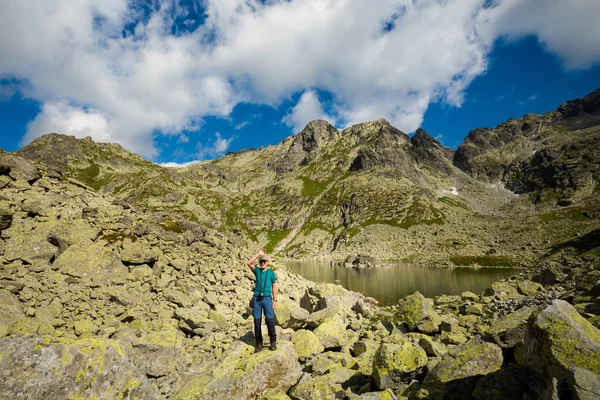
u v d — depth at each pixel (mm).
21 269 13461
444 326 14492
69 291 13555
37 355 6516
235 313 17500
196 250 24312
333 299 21969
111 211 22453
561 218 127500
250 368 9031
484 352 7531
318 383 9047
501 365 7332
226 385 8672
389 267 93500
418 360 8633
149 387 7719
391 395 7934
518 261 79938
